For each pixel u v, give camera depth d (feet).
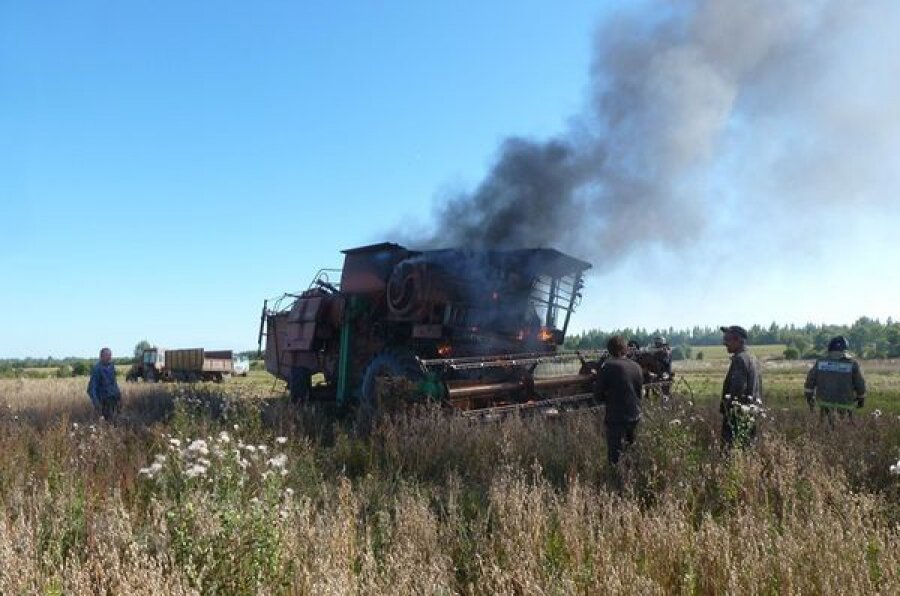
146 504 17.98
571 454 24.62
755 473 19.22
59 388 71.61
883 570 12.10
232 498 13.98
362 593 11.66
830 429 26.66
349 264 41.75
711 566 12.92
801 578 12.24
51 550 13.87
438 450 25.48
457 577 14.17
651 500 19.15
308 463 23.98
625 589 11.69
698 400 42.93
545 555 13.91
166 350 136.87
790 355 236.22
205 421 29.19
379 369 34.53
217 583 11.73
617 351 23.76
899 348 292.61
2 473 21.13
